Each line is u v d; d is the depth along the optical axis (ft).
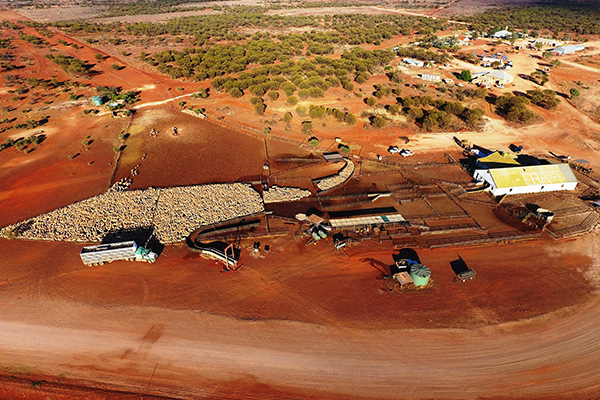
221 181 200.34
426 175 209.56
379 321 122.52
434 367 108.37
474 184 197.88
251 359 110.32
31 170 206.28
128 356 110.52
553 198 188.55
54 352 111.45
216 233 160.56
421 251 153.28
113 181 197.77
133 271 141.59
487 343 115.44
